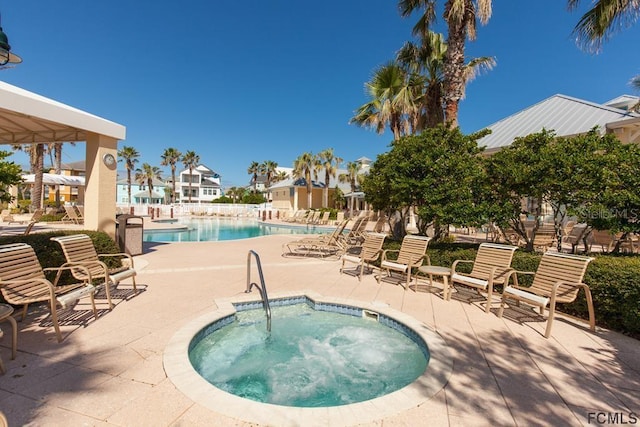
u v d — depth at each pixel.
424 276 7.10
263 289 4.90
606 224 5.52
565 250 10.57
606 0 6.50
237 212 36.16
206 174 67.56
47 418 2.32
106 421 2.31
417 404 2.60
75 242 5.02
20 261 3.91
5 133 8.88
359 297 5.77
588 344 3.85
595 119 12.96
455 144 7.92
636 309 4.00
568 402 2.68
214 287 6.10
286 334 4.68
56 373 2.94
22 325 4.02
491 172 6.92
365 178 9.31
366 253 7.48
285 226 24.78
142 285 6.14
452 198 7.03
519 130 14.76
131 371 3.00
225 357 3.99
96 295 5.38
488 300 4.98
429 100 12.34
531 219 14.68
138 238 9.39
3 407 2.43
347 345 4.35
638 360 3.45
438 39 12.16
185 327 4.05
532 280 5.45
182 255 9.65
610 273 4.30
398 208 8.72
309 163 32.75
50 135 8.52
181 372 2.97
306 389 3.36
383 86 13.91
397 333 4.66
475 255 6.40
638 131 11.59
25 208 26.52
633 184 5.30
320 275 7.46
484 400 2.68
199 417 2.38
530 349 3.70
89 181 7.76
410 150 7.84
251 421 2.34
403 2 11.02
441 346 3.72
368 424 2.35
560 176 5.79
